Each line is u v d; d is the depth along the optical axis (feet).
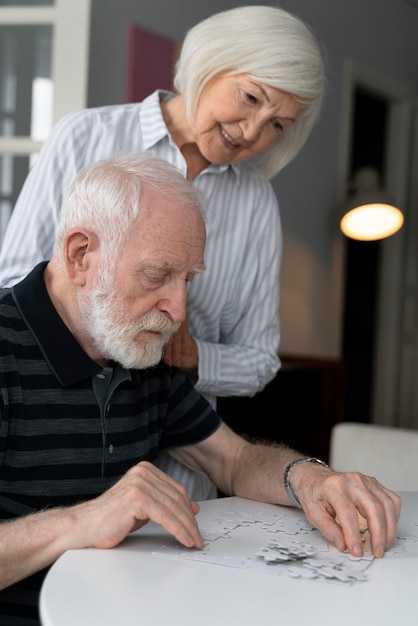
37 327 5.13
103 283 5.03
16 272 6.36
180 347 6.39
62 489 5.19
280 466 5.75
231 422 11.83
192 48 6.29
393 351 20.06
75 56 11.09
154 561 4.34
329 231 17.01
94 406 5.30
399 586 4.20
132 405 5.61
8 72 11.35
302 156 15.96
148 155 5.30
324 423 13.89
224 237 7.00
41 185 6.48
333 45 16.65
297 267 16.07
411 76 19.74
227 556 4.50
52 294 5.30
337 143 17.04
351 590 4.09
